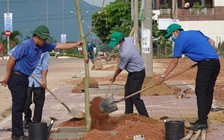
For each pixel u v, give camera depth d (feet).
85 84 35.65
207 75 36.73
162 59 177.27
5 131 39.22
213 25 233.14
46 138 33.12
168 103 53.93
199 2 249.14
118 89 66.64
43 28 33.37
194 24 232.94
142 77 39.60
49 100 58.44
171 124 32.50
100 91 65.57
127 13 233.55
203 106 37.01
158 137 33.65
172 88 62.95
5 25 214.07
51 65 155.02
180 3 248.32
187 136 33.71
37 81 38.29
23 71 33.86
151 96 60.29
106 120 38.52
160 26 146.41
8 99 61.31
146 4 65.51
